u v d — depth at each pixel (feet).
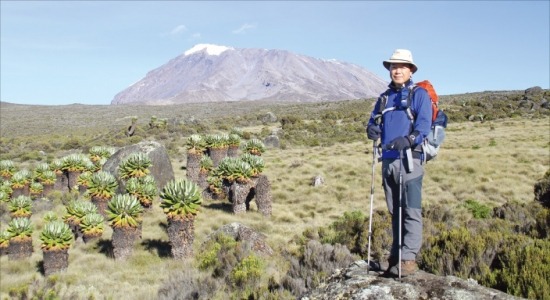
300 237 51.49
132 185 68.28
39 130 293.23
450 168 93.56
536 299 18.12
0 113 395.75
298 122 212.84
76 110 431.43
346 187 86.79
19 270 48.19
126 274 42.55
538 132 147.33
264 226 61.77
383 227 39.32
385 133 13.79
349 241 40.88
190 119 233.55
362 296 12.94
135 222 49.01
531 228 37.09
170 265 45.09
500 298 12.08
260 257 40.47
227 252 41.39
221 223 63.98
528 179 81.92
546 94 263.90
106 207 66.54
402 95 13.55
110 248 53.42
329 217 67.82
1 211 75.15
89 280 40.29
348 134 184.14
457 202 70.08
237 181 71.87
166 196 48.29
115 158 88.69
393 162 13.55
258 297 28.32
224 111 395.34
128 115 382.22
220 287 32.60
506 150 110.73
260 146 105.91
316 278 29.48
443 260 25.52
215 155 104.58
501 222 40.16
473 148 119.85
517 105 246.47
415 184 13.39
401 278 13.66
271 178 98.89
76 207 58.29
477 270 23.79
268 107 398.01
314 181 91.04
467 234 26.84
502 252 23.95
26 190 84.64
